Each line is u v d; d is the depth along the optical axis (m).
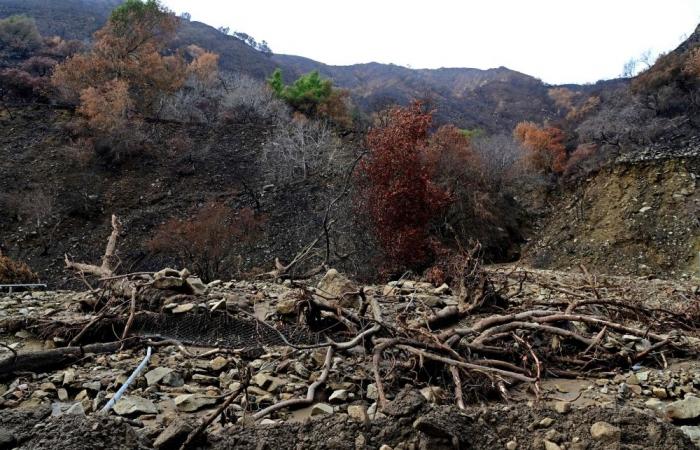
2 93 41.62
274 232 25.83
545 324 5.50
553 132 40.91
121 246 26.56
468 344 5.00
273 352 5.25
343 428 3.05
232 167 34.44
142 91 42.34
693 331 6.29
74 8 102.12
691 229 23.84
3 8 91.25
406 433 3.01
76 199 29.86
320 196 28.62
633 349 5.53
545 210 31.44
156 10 43.75
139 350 5.46
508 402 4.01
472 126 75.75
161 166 34.06
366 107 86.94
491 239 26.44
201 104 44.31
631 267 23.52
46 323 6.15
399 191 18.67
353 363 4.84
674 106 37.22
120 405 3.85
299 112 44.66
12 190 30.48
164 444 2.91
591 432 3.02
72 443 2.73
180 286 6.97
